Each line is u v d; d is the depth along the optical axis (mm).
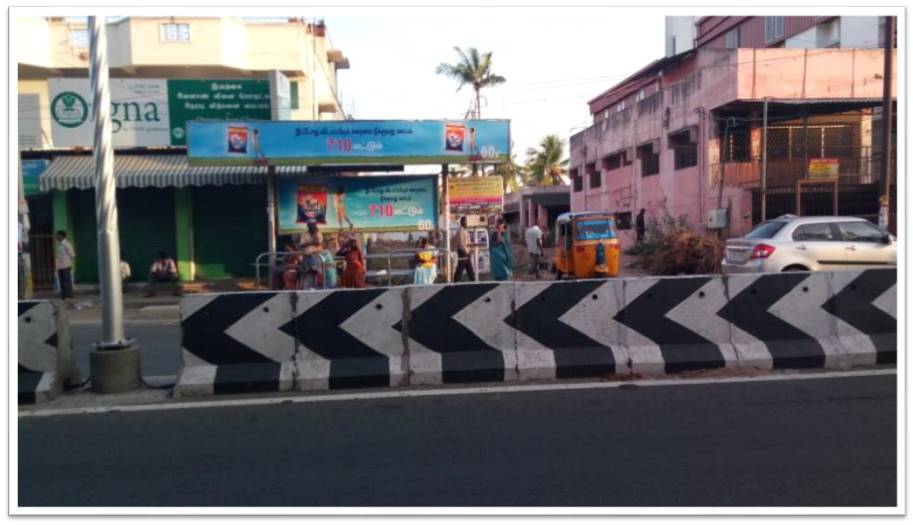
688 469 5301
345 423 6473
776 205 24359
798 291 8102
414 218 19406
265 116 21328
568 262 20875
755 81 24125
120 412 6934
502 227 17438
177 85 21062
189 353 7633
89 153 20828
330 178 19078
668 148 29703
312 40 30297
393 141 17812
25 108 21328
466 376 7672
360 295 7785
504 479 5195
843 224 14211
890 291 8188
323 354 7703
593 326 7941
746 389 7191
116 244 7762
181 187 20500
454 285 7863
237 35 27625
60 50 27609
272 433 6254
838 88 24344
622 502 4805
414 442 5961
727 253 15148
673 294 8000
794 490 4934
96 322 15242
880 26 27656
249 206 21000
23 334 7484
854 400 6789
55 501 5000
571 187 44469
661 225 26000
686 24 43000
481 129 18078
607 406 6770
